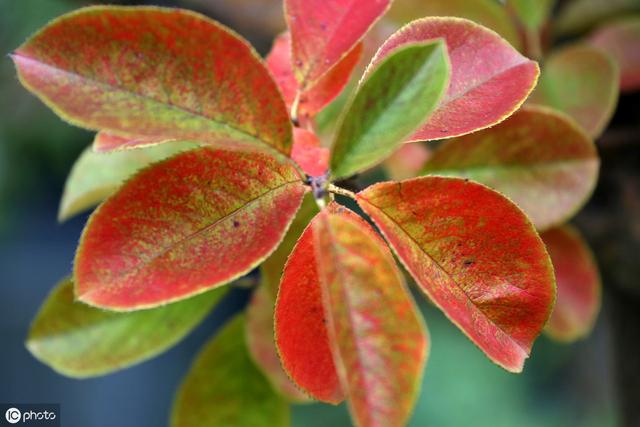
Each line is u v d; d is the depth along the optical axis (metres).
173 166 0.22
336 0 0.25
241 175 0.22
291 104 0.26
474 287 0.23
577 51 0.33
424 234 0.23
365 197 0.23
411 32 0.24
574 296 0.32
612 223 0.40
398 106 0.22
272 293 0.26
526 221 0.22
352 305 0.21
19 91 0.74
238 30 0.41
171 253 0.22
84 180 0.30
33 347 0.30
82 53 0.22
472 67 0.24
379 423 0.20
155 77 0.22
